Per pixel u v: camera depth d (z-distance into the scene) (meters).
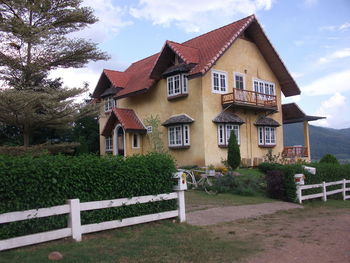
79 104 15.53
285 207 13.19
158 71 22.47
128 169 8.48
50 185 7.03
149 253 6.72
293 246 7.54
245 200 13.98
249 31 24.11
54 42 15.33
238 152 19.50
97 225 7.68
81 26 16.70
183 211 9.59
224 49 20.23
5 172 6.40
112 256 6.43
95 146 30.33
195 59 20.56
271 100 23.61
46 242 6.96
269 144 24.58
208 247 7.28
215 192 15.45
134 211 8.58
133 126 23.72
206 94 20.72
